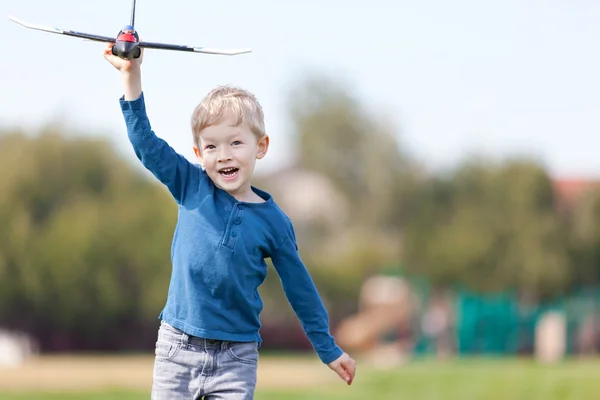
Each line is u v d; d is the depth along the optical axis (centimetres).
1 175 4688
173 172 710
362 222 6844
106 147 4884
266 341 5291
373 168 6894
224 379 690
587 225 5988
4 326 4681
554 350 4728
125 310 4747
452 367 2820
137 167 4962
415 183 6756
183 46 661
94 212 4712
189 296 692
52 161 4784
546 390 2020
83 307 4678
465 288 6038
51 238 4647
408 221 6669
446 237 6166
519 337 4766
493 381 2222
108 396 2056
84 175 4812
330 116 7225
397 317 4803
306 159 7231
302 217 6844
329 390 2152
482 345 4747
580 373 2422
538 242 5931
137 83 689
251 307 702
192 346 691
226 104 703
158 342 707
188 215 703
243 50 661
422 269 6209
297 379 2461
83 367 3122
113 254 4684
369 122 7175
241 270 693
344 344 4772
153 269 4750
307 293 733
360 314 6003
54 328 4744
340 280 6059
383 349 4716
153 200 4881
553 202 6150
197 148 716
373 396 2023
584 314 5006
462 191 6362
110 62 685
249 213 703
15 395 2064
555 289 5919
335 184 7106
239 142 702
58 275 4616
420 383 2241
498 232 6003
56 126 4859
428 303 5081
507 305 4784
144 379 2558
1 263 4581
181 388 693
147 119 702
